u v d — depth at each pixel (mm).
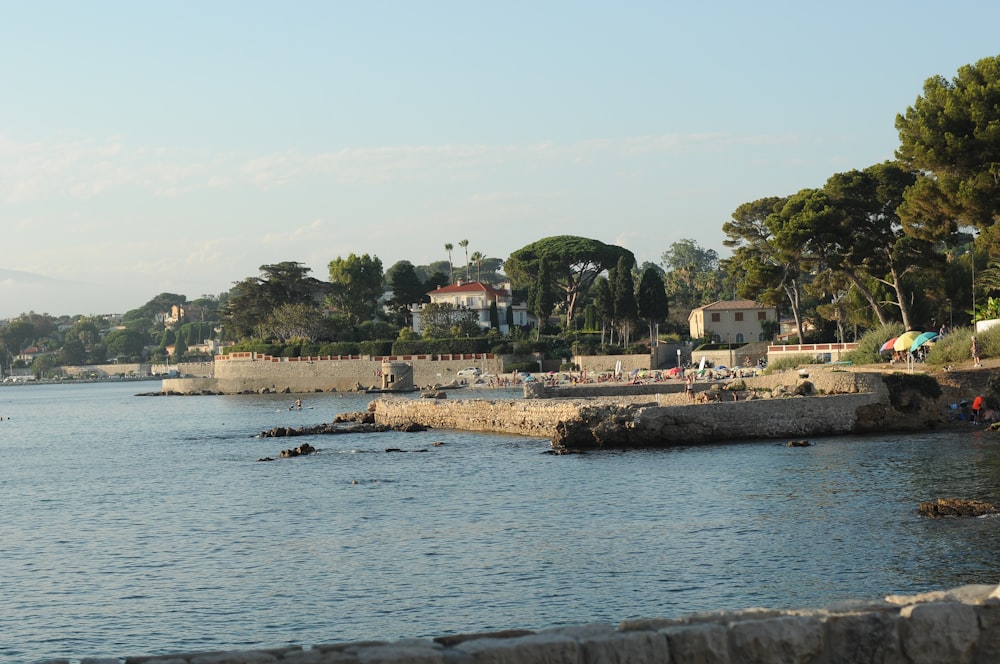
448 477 54562
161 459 74625
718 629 13398
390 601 28594
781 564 30750
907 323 101375
